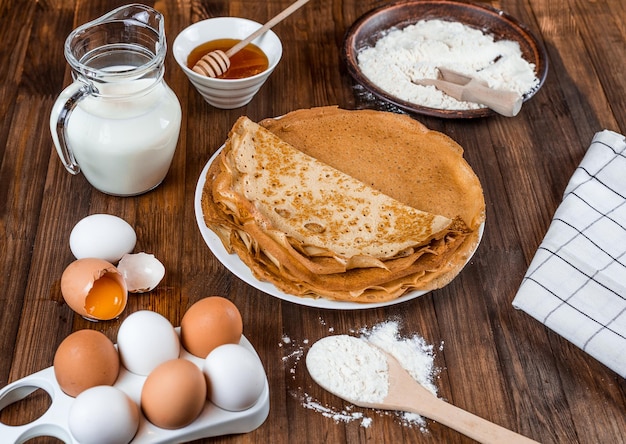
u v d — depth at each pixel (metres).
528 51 1.17
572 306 0.87
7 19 1.15
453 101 1.09
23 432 0.73
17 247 0.90
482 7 1.20
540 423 0.82
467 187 0.94
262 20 1.19
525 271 0.93
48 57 1.11
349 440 0.79
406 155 0.97
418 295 0.87
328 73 1.13
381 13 1.19
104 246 0.85
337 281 0.85
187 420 0.74
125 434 0.72
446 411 0.80
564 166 1.05
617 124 1.11
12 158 0.98
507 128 1.08
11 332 0.84
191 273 0.90
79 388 0.74
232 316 0.78
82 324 0.85
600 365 0.86
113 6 1.19
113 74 0.85
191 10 1.19
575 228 0.93
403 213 0.89
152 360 0.76
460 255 0.88
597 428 0.82
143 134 0.89
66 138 0.90
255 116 1.06
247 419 0.77
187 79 1.09
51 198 0.95
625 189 0.98
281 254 0.84
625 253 0.92
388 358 0.83
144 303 0.87
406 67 1.14
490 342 0.87
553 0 1.27
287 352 0.84
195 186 0.98
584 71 1.17
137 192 0.95
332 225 0.87
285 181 0.91
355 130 0.99
